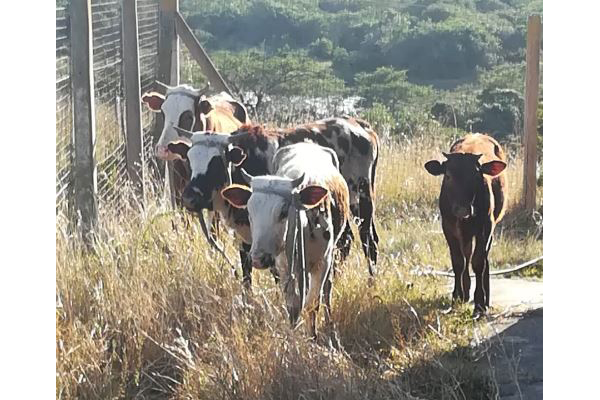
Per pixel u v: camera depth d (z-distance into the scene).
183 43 11.39
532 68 10.16
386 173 10.52
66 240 7.24
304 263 6.22
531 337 7.04
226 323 6.46
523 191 10.16
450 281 8.28
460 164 7.51
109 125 9.54
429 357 6.55
